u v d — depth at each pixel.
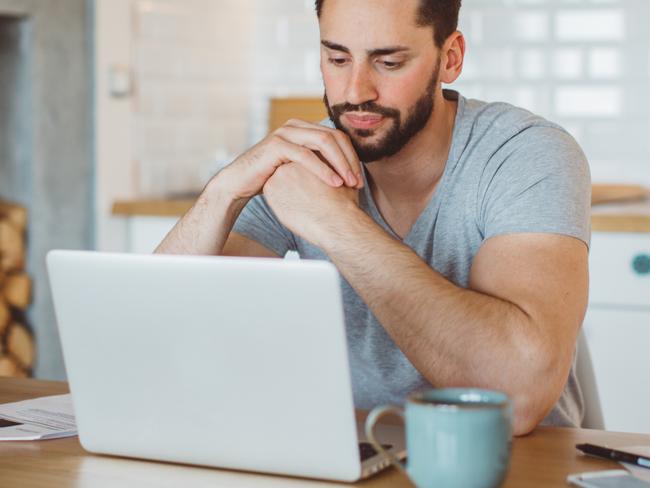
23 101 3.55
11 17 3.54
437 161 1.80
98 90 3.71
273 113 3.91
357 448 1.17
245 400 1.21
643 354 3.07
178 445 1.27
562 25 4.12
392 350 1.82
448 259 1.82
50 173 3.60
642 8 4.03
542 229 1.60
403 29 1.63
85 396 1.31
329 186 1.61
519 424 1.42
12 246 3.54
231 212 1.78
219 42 4.34
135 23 3.86
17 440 1.40
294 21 4.50
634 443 1.38
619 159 4.11
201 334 1.21
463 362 1.43
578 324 1.53
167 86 4.05
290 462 1.21
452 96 1.89
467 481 1.02
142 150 3.94
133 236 3.75
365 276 1.50
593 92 4.11
